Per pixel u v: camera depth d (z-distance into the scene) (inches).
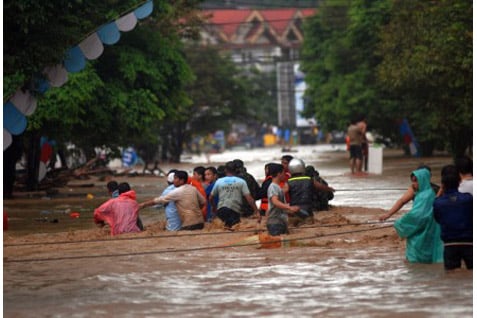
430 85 3026.6
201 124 5802.2
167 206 1630.2
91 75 2598.4
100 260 1295.5
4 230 1781.5
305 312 924.0
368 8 4510.3
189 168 4655.5
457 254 1103.0
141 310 957.2
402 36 3211.1
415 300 964.6
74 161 3946.9
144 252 1348.4
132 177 3784.5
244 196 1628.9
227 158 6072.8
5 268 1251.2
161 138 5634.8
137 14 1616.6
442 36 2728.8
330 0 5605.3
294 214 1577.3
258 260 1255.5
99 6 2046.0
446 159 4362.7
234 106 6003.9
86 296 1041.5
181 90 3115.2
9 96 1501.0
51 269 1235.9
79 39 1536.7
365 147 3417.8
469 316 887.7
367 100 4667.8
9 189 2672.2
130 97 2807.6
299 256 1278.3
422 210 1194.0
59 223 1959.9
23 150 3061.0
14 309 979.3
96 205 2427.4
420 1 3186.5
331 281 1086.4
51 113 2534.5
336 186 2716.5
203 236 1513.3
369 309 928.9
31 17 1391.5
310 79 5777.6
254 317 907.4
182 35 3786.9
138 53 2834.6
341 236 1460.4
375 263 1205.1
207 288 1066.7
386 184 2751.0
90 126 2728.8
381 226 1558.8
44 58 1443.2
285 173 1702.8
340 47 5014.8
